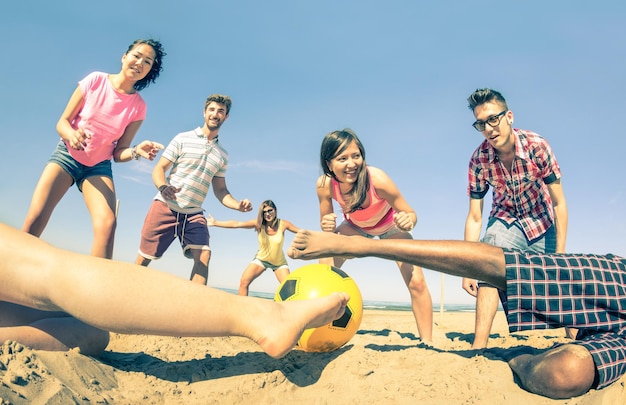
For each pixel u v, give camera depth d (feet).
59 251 6.47
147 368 8.66
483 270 7.66
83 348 8.19
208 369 8.54
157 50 13.84
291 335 6.96
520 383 7.53
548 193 13.05
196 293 6.61
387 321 23.79
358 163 12.54
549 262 7.64
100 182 13.42
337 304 7.97
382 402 7.09
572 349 6.98
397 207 13.37
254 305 7.05
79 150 12.77
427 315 13.19
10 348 6.80
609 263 7.77
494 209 13.46
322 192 13.85
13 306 7.76
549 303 7.51
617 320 7.51
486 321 11.18
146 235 17.19
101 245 12.94
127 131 14.25
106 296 6.14
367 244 7.84
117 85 13.62
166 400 7.28
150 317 6.28
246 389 7.59
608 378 6.87
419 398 7.14
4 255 6.28
